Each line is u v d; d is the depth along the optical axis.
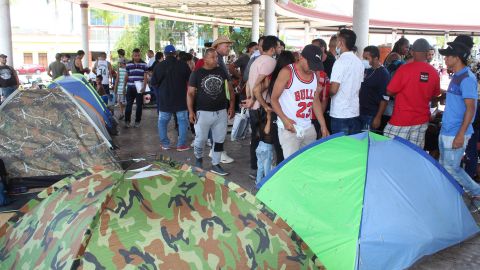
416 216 4.09
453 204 4.51
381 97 6.48
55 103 6.91
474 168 6.23
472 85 5.04
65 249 2.75
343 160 4.30
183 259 2.88
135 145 9.04
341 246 3.87
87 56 24.00
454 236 4.35
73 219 2.90
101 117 8.18
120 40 45.03
